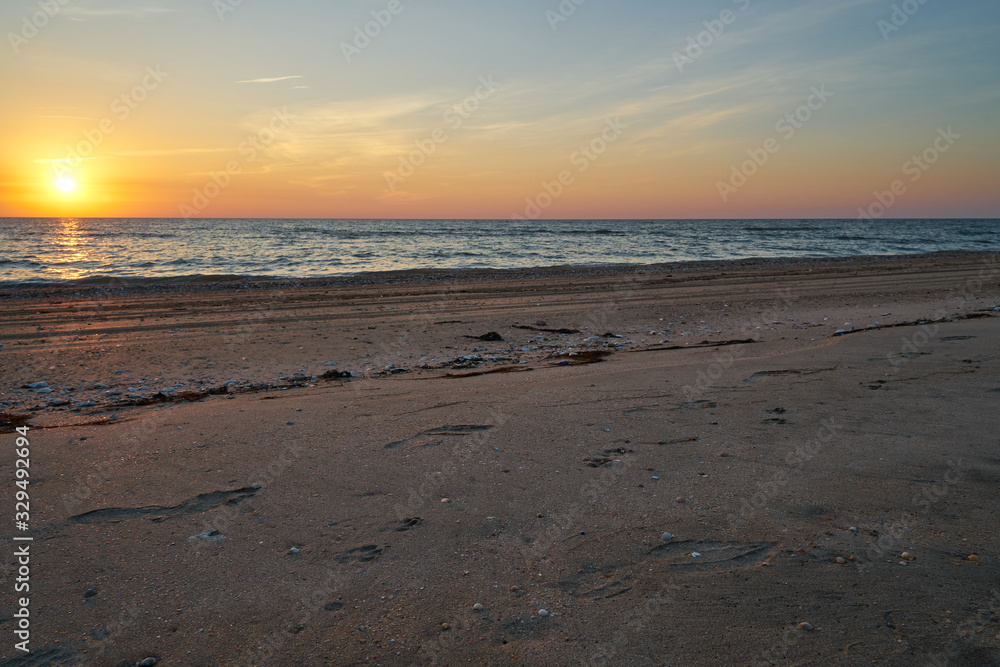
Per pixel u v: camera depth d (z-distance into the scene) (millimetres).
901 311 15289
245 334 12844
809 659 2801
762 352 9898
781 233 87875
